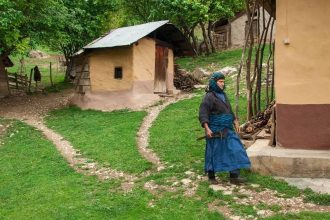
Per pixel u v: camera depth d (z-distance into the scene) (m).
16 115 18.67
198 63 26.67
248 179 7.48
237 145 7.21
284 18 8.27
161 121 14.17
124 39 18.72
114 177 8.83
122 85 18.86
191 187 7.45
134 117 15.63
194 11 26.98
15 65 36.81
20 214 7.01
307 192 6.77
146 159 9.92
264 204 6.40
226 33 33.91
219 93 7.34
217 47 33.47
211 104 7.22
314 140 8.14
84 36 28.17
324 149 8.09
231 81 19.94
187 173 8.28
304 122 8.20
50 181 8.89
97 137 12.88
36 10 21.17
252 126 9.84
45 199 7.64
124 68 18.84
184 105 16.62
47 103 21.80
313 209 6.20
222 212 6.25
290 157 7.58
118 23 30.05
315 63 8.12
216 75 7.30
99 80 19.50
